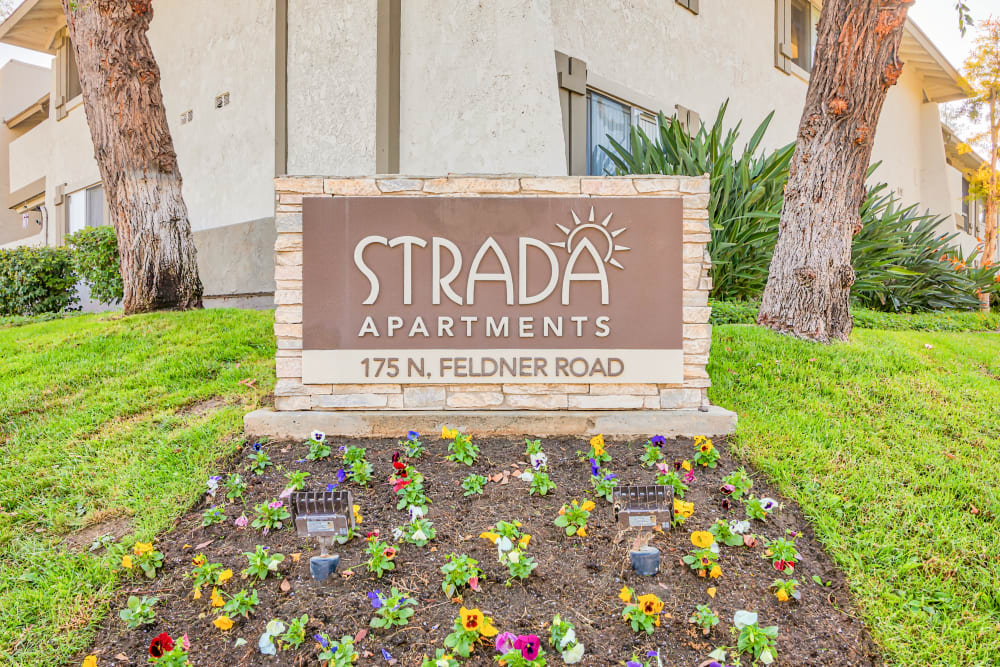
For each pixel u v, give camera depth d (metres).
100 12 6.31
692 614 2.52
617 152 8.52
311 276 4.04
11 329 7.17
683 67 9.73
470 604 2.56
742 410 4.25
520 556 2.71
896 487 3.39
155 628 2.53
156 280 6.75
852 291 8.67
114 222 6.82
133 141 6.57
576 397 4.06
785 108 12.38
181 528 3.13
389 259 4.04
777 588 2.67
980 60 12.78
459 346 4.05
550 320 4.05
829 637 2.47
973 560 2.89
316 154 8.38
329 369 4.04
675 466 3.48
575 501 3.15
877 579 2.78
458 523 3.06
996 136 13.20
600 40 8.21
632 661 2.27
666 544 2.91
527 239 4.03
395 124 7.46
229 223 9.71
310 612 2.52
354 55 7.95
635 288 4.06
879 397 4.52
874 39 5.30
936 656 2.43
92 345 5.60
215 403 4.53
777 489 3.38
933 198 18.00
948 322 8.16
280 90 8.72
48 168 14.99
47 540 3.13
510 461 3.64
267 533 3.03
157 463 3.70
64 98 14.14
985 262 11.73
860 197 5.68
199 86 10.29
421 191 4.05
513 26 7.00
